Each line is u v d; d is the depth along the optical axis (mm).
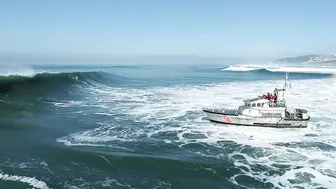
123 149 22453
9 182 16594
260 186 17000
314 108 37500
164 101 42750
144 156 20688
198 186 16969
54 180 17125
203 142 24406
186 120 31453
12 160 19703
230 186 16984
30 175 17562
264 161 20547
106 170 18688
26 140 23844
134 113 34594
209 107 37875
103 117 32531
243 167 19484
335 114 34219
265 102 28516
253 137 25797
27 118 30750
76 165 19266
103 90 54562
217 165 19625
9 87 40656
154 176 18062
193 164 19672
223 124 29719
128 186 16750
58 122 29938
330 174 18531
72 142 23797
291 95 48125
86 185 16703
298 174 18516
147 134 26453
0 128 26688
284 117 28406
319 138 25672
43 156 20562
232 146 23500
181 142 24375
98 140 24562
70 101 41625
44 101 39781
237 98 45250
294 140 25094
